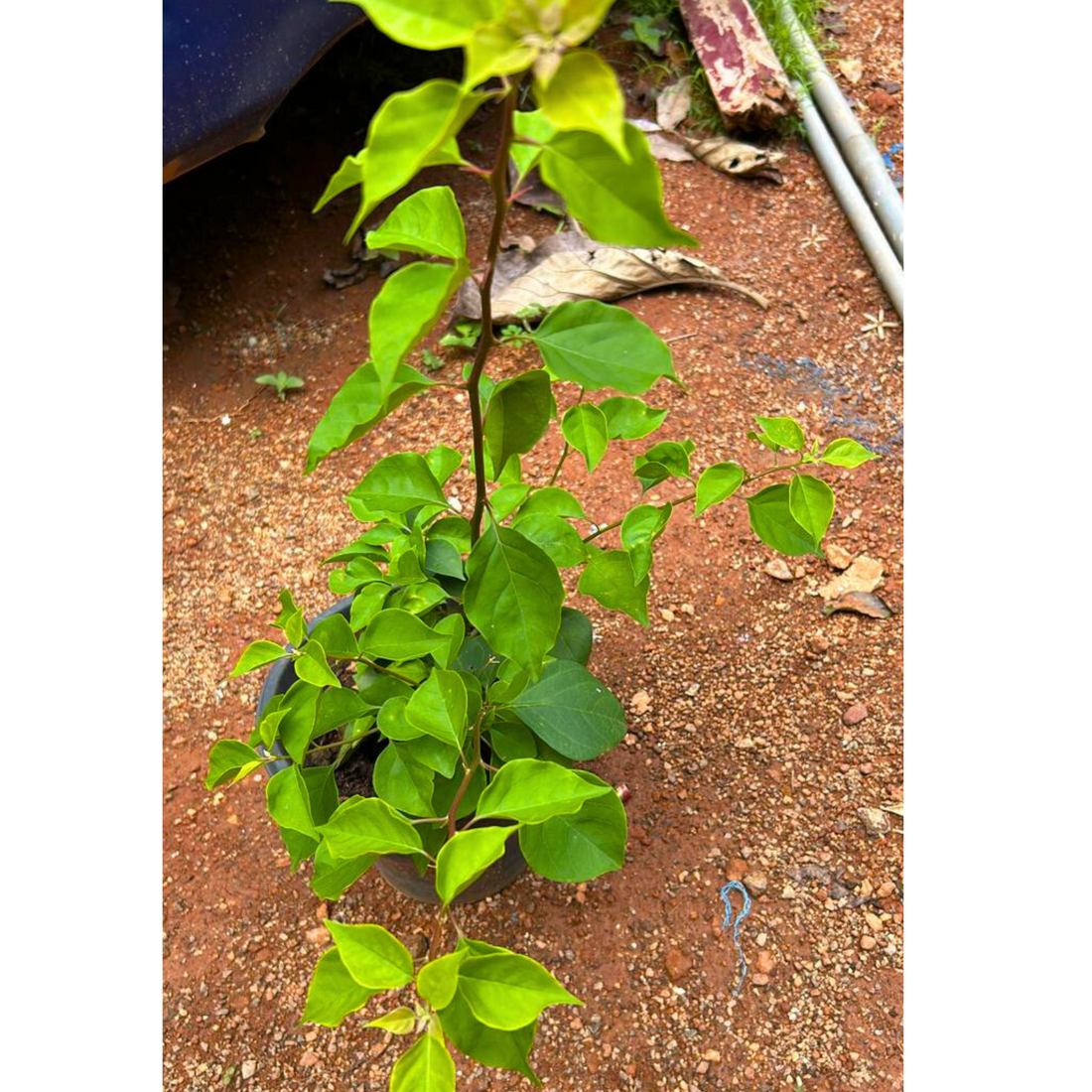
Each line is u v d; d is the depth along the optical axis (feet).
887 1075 5.52
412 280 2.78
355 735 4.75
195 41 7.40
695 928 6.10
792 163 10.69
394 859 5.13
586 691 4.68
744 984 5.89
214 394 9.17
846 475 8.30
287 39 8.02
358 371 3.72
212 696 7.45
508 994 2.99
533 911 6.20
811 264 9.79
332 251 10.14
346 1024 5.92
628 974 5.95
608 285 9.23
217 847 6.71
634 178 2.36
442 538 5.16
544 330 3.47
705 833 6.49
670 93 11.19
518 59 2.05
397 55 11.31
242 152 10.84
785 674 7.25
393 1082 2.83
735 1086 5.54
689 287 9.58
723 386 8.81
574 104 2.06
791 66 10.96
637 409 5.04
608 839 3.90
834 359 9.06
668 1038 5.71
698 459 8.34
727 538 8.00
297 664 3.93
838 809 6.57
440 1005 2.76
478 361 3.55
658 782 6.72
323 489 8.51
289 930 6.31
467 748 4.49
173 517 8.41
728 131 10.85
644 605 4.74
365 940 3.04
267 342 9.49
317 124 11.12
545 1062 5.66
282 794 4.01
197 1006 6.02
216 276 9.94
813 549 4.64
